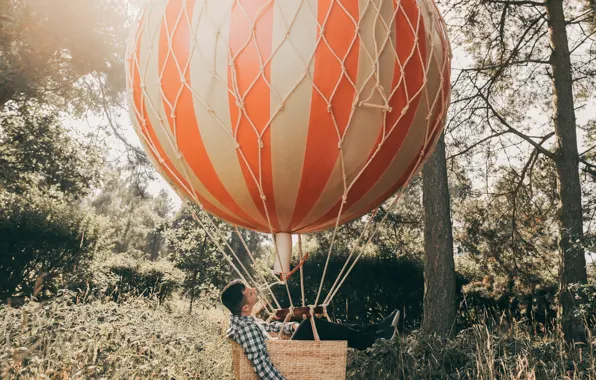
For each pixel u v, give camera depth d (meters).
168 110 2.61
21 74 7.79
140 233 35.16
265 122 2.41
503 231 9.34
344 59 2.39
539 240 9.59
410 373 4.37
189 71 2.51
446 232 7.52
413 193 12.69
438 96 2.79
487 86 9.11
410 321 10.71
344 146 2.47
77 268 11.09
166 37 2.63
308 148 2.45
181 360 4.36
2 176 13.90
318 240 11.24
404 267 10.93
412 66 2.59
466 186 9.52
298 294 10.96
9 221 10.75
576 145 7.84
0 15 6.95
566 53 8.08
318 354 2.66
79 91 10.63
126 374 3.61
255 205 2.73
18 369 3.42
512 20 9.13
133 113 2.97
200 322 7.58
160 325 5.78
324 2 2.43
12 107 13.12
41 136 14.44
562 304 6.93
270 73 2.38
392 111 2.53
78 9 7.48
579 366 4.05
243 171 2.56
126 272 12.77
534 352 4.43
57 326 4.88
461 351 4.66
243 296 2.89
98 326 4.79
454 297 7.39
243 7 2.45
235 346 2.82
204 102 2.47
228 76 2.43
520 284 9.34
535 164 9.26
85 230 11.88
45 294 9.41
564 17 9.05
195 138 2.57
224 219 3.08
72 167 15.36
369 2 2.48
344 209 2.82
